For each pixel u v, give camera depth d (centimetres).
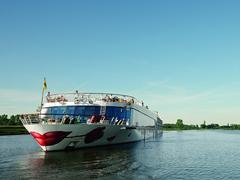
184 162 2466
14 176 1788
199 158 2758
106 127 2986
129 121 3744
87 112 3303
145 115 4906
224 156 2950
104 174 1855
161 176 1862
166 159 2592
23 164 2170
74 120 2805
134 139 4197
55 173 1867
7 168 2025
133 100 3981
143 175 1864
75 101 3322
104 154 2680
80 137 2802
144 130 4847
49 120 2853
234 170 2131
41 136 2616
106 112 3406
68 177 1762
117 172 1922
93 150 2953
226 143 4891
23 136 6234
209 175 1947
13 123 10544
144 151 3117
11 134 7212
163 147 3738
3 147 3456
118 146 3541
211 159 2706
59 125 2591
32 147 3447
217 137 7381
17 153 2825
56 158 2423
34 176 1786
